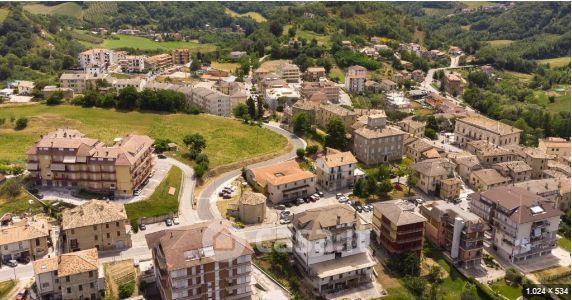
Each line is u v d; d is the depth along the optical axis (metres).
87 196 185.50
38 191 187.50
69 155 187.00
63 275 135.38
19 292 139.12
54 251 159.50
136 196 188.12
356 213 165.12
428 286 158.50
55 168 186.88
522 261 175.88
